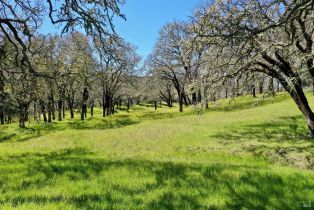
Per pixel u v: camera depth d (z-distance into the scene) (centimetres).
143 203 712
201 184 884
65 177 992
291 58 1673
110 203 705
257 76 2114
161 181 920
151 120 5400
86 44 4031
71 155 2097
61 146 2866
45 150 2633
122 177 979
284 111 4266
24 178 998
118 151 2425
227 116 4575
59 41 4262
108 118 6116
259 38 1424
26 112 2755
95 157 1750
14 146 3125
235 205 711
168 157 1992
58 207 668
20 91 2156
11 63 1686
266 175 995
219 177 972
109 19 962
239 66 1895
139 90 8875
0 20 1266
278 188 849
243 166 1241
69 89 5691
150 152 2327
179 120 4766
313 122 2300
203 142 2575
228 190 823
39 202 710
